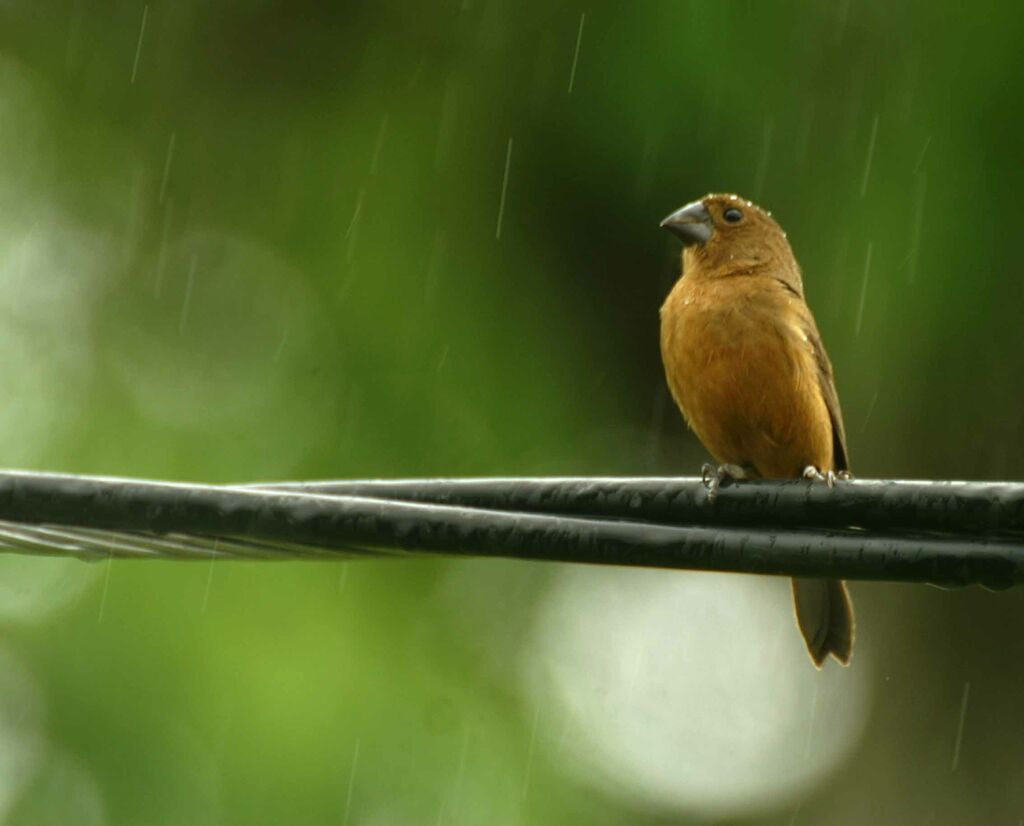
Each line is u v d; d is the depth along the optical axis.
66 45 16.23
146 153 15.98
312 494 6.20
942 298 13.47
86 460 14.60
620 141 14.46
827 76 13.83
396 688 13.98
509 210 15.11
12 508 6.24
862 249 13.64
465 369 14.80
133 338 15.34
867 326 13.71
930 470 14.23
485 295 15.02
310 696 13.50
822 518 6.04
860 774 14.74
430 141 15.29
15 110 16.11
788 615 16.81
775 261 9.41
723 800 16.03
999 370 13.82
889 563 5.91
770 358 8.73
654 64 14.16
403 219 15.19
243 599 13.61
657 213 14.62
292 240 15.41
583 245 15.15
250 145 15.84
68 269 15.68
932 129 13.52
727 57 13.90
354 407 14.58
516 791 14.46
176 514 6.17
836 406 9.21
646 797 15.71
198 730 13.12
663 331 9.12
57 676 13.19
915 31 13.66
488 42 15.22
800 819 15.05
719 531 6.00
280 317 15.10
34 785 12.80
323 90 15.80
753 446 8.98
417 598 14.41
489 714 14.65
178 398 14.93
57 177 16.00
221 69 16.06
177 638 13.34
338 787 13.27
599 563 6.09
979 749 14.30
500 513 6.08
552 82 14.85
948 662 14.54
